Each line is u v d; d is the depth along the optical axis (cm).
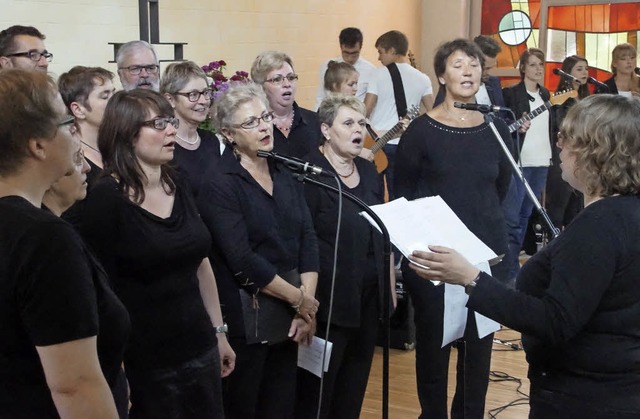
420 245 243
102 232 224
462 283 199
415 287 312
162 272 227
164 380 228
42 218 146
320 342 280
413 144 315
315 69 695
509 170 323
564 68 617
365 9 763
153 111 230
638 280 182
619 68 655
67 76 295
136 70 362
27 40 352
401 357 443
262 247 271
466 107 293
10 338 146
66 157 154
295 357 282
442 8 851
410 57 637
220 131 278
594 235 180
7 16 436
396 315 450
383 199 319
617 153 181
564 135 191
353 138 299
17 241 143
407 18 838
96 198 226
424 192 316
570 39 796
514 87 574
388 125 606
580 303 179
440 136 311
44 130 148
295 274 278
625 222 181
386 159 561
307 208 289
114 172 230
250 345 268
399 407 378
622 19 768
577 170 189
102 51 495
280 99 367
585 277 179
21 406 147
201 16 565
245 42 608
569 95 568
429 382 317
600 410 186
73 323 145
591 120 184
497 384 406
